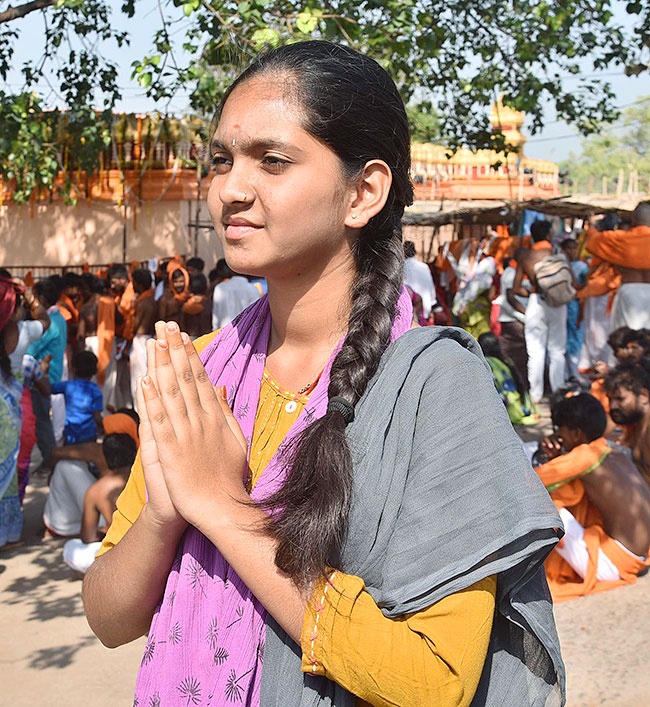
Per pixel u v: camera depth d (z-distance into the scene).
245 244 1.19
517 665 1.15
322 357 1.28
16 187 10.74
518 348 9.20
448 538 1.07
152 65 5.89
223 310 8.64
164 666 1.16
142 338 8.69
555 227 14.91
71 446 5.66
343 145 1.18
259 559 1.08
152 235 11.32
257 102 1.17
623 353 6.30
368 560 1.09
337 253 1.24
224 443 1.17
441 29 7.08
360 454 1.11
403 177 1.27
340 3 5.54
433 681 1.02
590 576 4.31
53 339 7.40
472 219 12.96
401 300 1.27
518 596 1.11
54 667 3.84
